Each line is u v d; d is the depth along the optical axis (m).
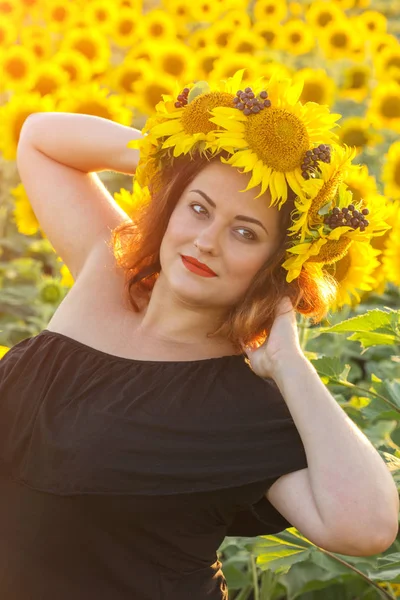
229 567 3.59
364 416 3.00
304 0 13.95
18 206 4.50
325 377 2.88
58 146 2.66
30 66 6.93
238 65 6.61
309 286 2.27
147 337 2.29
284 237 2.17
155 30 9.16
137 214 2.44
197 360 2.23
